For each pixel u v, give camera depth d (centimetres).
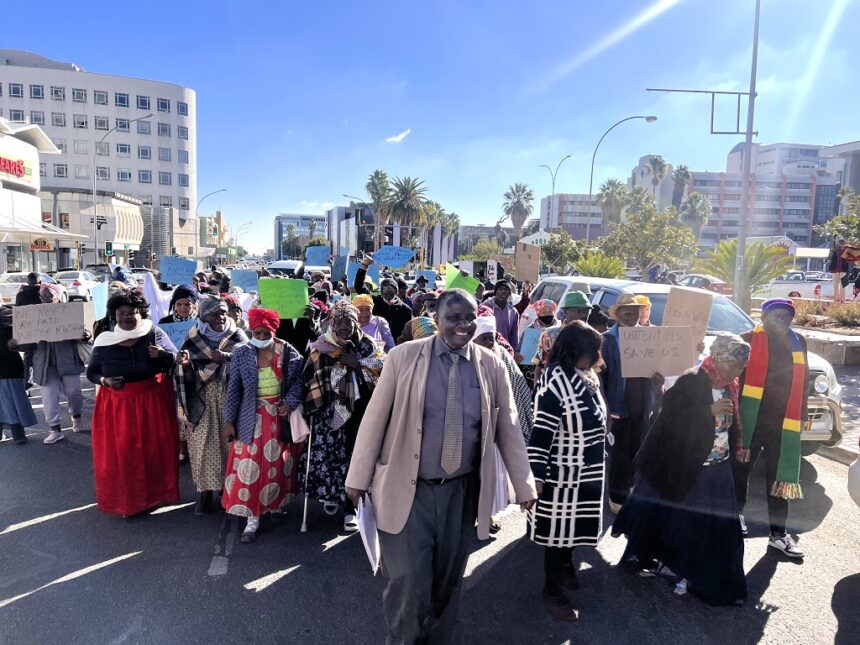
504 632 337
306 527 474
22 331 544
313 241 10075
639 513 390
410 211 7806
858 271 1847
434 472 284
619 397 478
